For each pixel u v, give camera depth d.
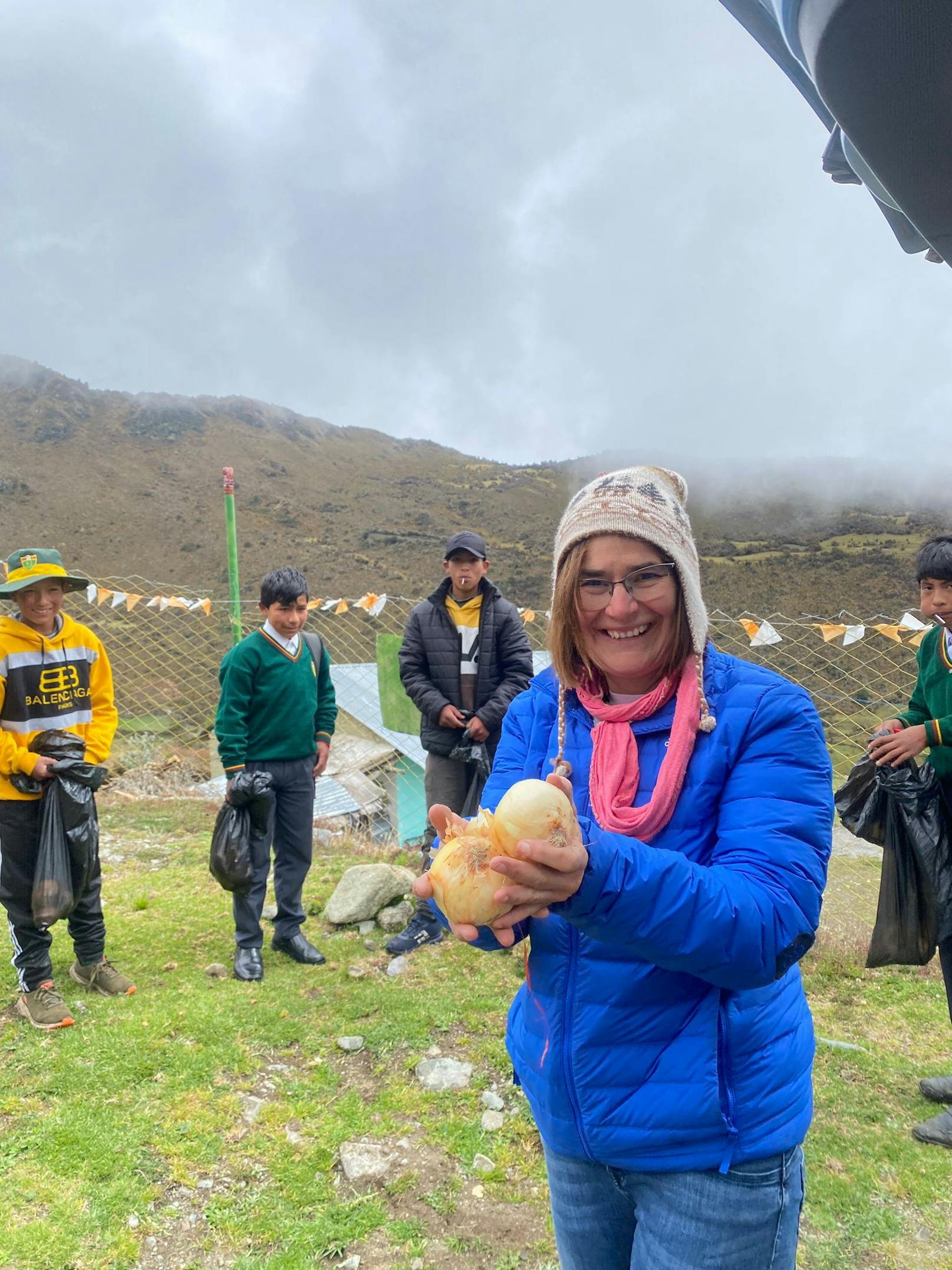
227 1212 2.60
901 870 3.21
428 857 4.68
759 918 1.12
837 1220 2.63
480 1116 3.13
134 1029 3.58
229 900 5.30
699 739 1.33
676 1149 1.28
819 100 0.80
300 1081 3.33
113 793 7.97
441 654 4.57
